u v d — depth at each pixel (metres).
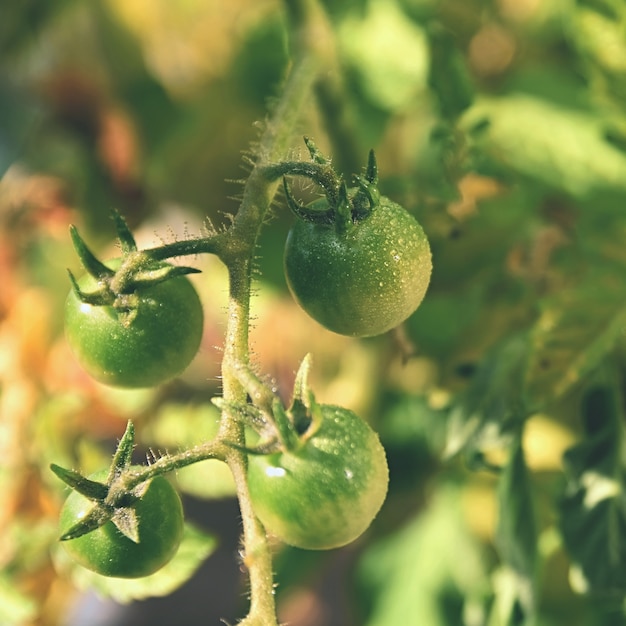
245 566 0.30
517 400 0.38
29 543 0.40
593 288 0.37
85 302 0.29
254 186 0.29
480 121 0.40
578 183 0.42
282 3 0.43
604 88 0.39
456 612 0.48
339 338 0.49
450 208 0.40
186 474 0.41
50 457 0.42
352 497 0.27
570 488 0.38
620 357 0.39
